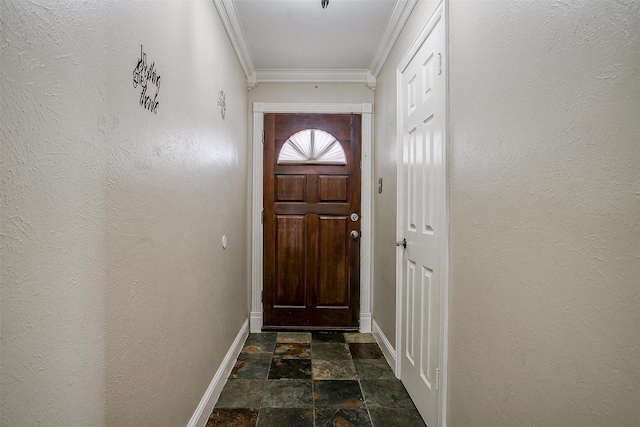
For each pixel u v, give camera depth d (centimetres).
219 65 185
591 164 66
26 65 56
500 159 99
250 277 287
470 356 117
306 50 251
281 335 278
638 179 57
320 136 290
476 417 112
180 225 128
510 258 94
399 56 211
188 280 137
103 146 79
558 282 76
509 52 95
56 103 63
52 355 63
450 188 134
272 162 288
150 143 103
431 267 153
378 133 272
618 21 60
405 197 197
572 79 71
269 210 288
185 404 134
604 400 64
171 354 120
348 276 290
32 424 58
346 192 290
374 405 176
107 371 81
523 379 88
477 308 112
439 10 144
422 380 164
